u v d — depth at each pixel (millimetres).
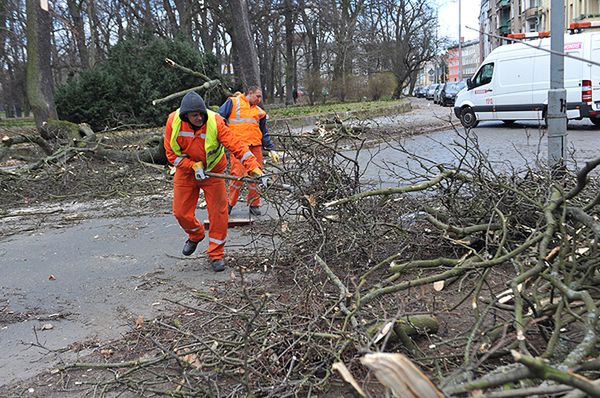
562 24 7359
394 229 5223
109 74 19875
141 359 3682
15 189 10742
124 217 8555
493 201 4922
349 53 43031
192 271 5688
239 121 7762
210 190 5516
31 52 15188
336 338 3250
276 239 6543
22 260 6504
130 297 5062
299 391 3094
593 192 5363
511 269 4812
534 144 14398
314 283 4199
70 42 39125
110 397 3365
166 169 11875
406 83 56719
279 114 25094
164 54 20109
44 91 15305
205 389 3086
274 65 50281
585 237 4211
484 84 20234
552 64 7480
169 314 4582
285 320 3611
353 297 3570
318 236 5004
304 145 5570
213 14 34875
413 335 3623
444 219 5207
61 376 3648
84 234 7590
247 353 3082
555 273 3189
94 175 11242
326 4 39250
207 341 3607
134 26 36469
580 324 3455
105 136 14141
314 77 39688
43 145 12797
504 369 2496
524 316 3303
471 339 2934
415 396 1850
